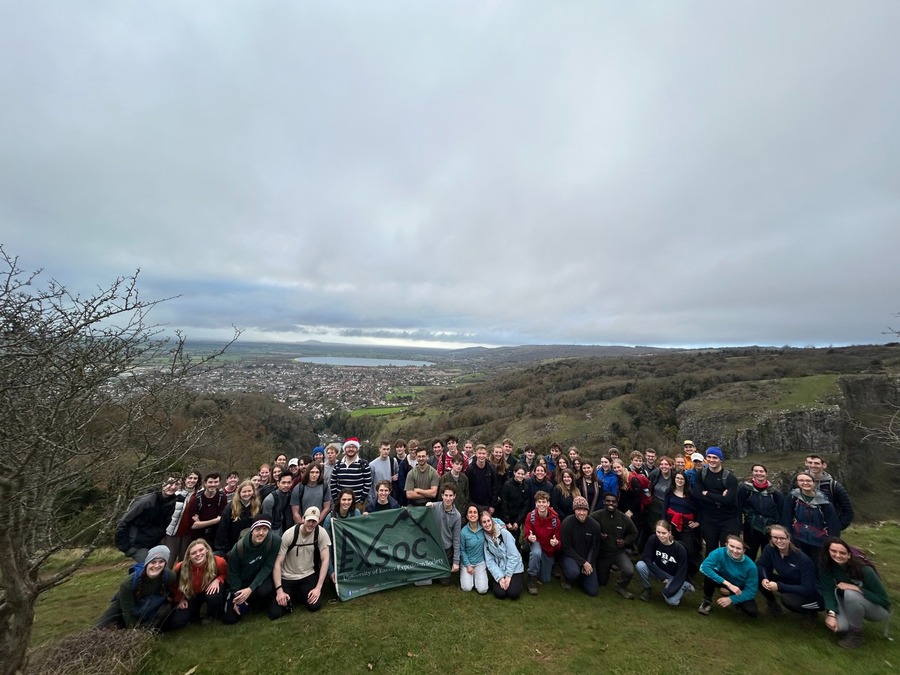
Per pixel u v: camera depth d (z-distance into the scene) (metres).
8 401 3.39
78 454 3.92
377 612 6.05
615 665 4.90
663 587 7.25
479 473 8.30
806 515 6.41
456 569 7.13
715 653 5.19
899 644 5.35
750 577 6.10
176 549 6.76
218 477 7.12
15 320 3.46
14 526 3.82
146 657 4.84
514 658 5.02
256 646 5.14
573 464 9.02
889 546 9.14
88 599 7.93
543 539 7.17
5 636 3.92
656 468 8.41
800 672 4.80
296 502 7.35
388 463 8.76
